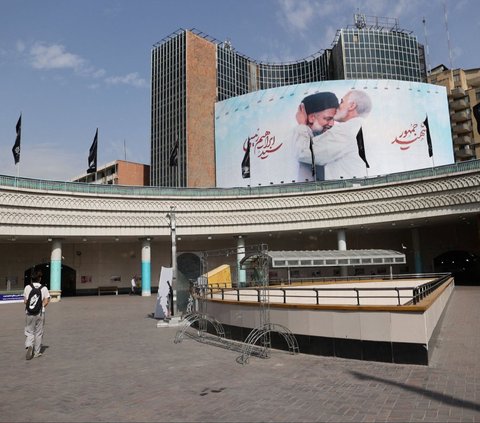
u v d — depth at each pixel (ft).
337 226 137.18
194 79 310.65
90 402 22.26
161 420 19.26
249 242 165.78
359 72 305.12
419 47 328.49
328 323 33.09
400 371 26.96
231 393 23.31
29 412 20.81
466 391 21.86
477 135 265.34
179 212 136.87
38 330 35.12
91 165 156.56
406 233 160.04
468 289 109.81
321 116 230.48
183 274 67.51
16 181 112.88
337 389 23.47
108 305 94.79
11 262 136.36
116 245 155.33
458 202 119.24
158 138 318.86
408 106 232.73
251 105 249.34
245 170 243.81
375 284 87.20
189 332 48.78
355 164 225.56
